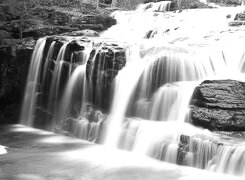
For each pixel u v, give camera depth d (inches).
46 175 501.7
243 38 761.6
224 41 758.5
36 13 1032.2
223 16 972.6
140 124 604.1
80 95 740.7
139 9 1275.8
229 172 476.1
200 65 673.0
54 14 1014.4
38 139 693.3
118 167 530.9
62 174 506.0
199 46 735.7
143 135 585.6
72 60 762.8
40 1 1125.7
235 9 1022.4
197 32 866.8
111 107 693.9
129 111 665.6
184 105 597.9
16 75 863.1
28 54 845.8
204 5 1245.7
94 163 548.7
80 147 633.0
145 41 801.6
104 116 684.7
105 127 661.9
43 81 813.9
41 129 784.9
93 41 776.3
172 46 716.0
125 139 613.0
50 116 787.4
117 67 695.1
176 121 599.2
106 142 645.9
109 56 700.0
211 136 523.2
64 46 780.6
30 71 840.3
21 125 824.9
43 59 816.9
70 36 854.5
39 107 813.9
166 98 625.6
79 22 996.6
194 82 639.8
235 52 692.1
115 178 490.9
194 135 524.7
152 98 648.4
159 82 657.0
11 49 869.2
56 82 788.6
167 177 488.4
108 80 698.8
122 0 1321.4
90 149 621.0
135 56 711.1
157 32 920.9
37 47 839.1
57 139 693.9
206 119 553.9
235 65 679.1
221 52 693.3
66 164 544.7
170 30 916.6
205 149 502.3
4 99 884.0
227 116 546.3
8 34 967.0
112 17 1055.6
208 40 780.6
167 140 547.5
